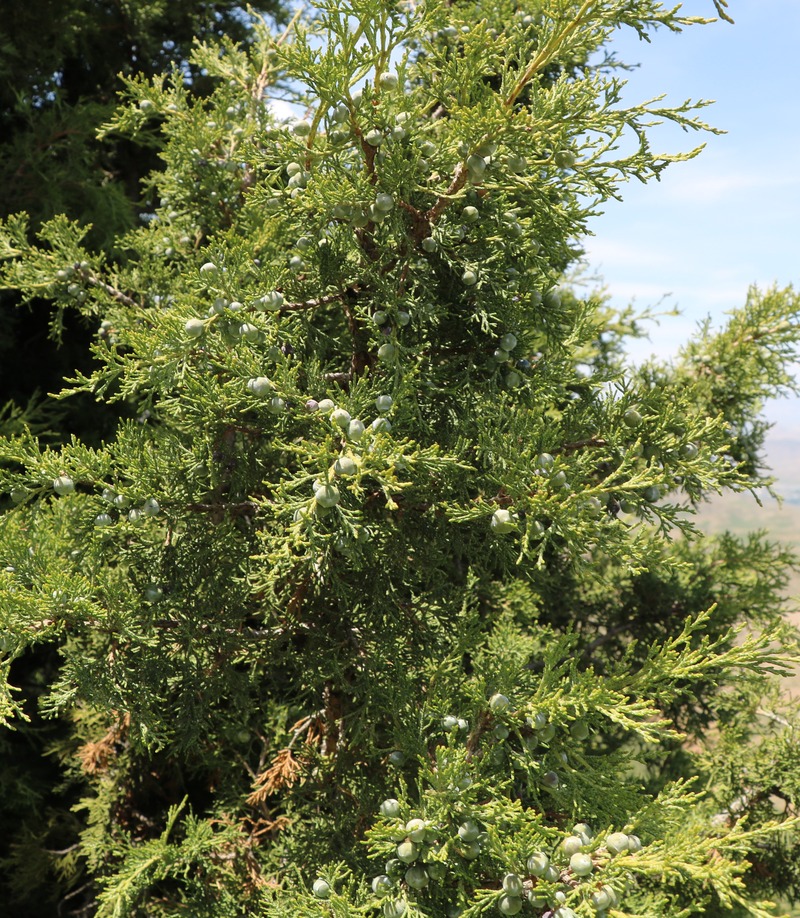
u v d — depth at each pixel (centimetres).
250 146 307
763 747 501
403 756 287
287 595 351
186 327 260
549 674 262
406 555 329
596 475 323
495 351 313
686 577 586
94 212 644
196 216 411
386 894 235
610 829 231
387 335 281
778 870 473
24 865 543
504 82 251
